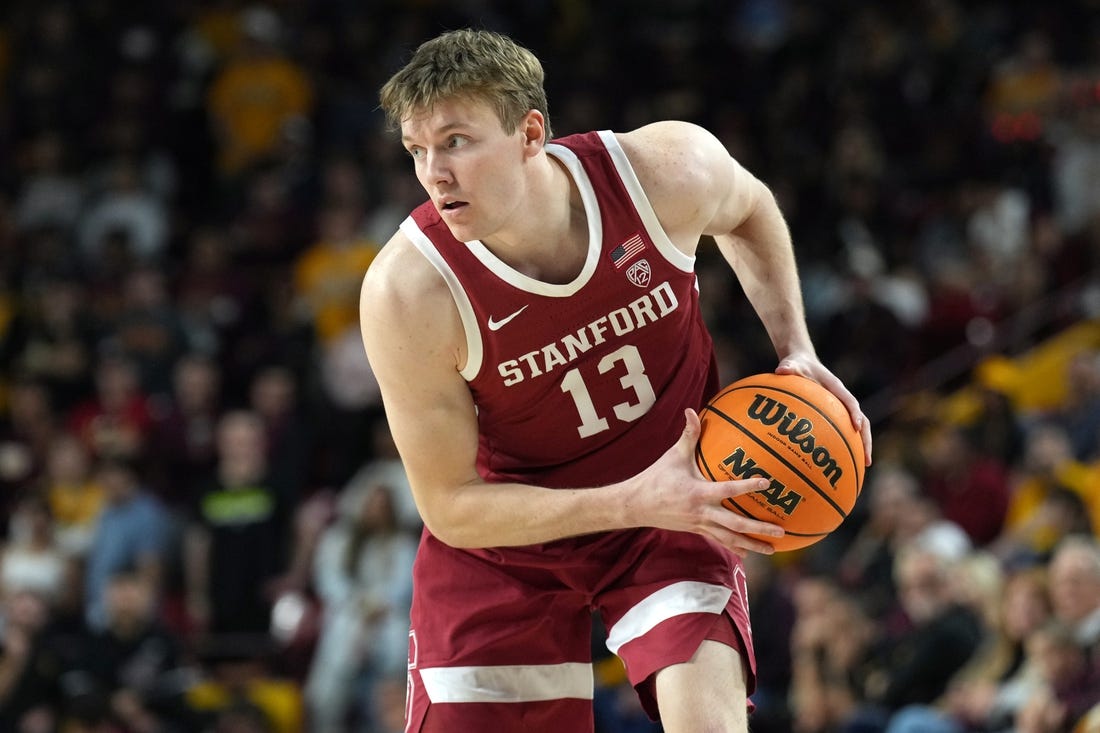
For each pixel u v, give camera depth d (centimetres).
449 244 643
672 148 666
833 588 1367
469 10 2711
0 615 1648
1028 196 2231
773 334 723
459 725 722
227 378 2130
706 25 2664
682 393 695
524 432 688
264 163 2472
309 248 2327
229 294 2262
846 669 1342
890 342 1973
